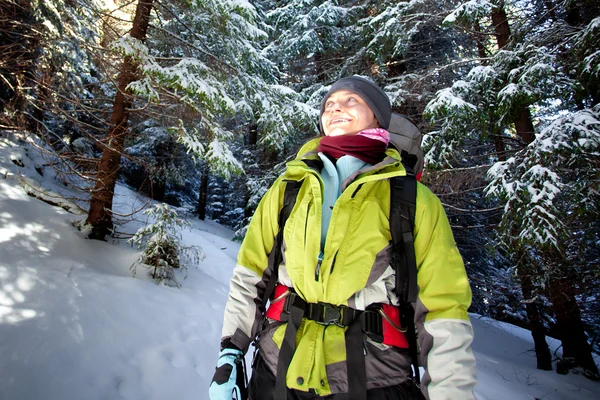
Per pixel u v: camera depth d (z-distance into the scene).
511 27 6.13
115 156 5.55
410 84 7.37
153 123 12.00
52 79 6.00
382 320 1.00
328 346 0.98
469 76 5.30
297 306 1.05
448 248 1.03
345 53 10.22
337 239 1.02
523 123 5.98
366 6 8.88
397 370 0.97
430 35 8.21
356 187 1.04
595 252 5.15
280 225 1.20
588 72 4.09
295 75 11.52
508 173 4.36
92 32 7.51
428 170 5.83
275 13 10.15
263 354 1.11
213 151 5.27
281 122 6.54
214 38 6.25
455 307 0.95
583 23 5.23
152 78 4.86
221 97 5.09
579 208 3.78
